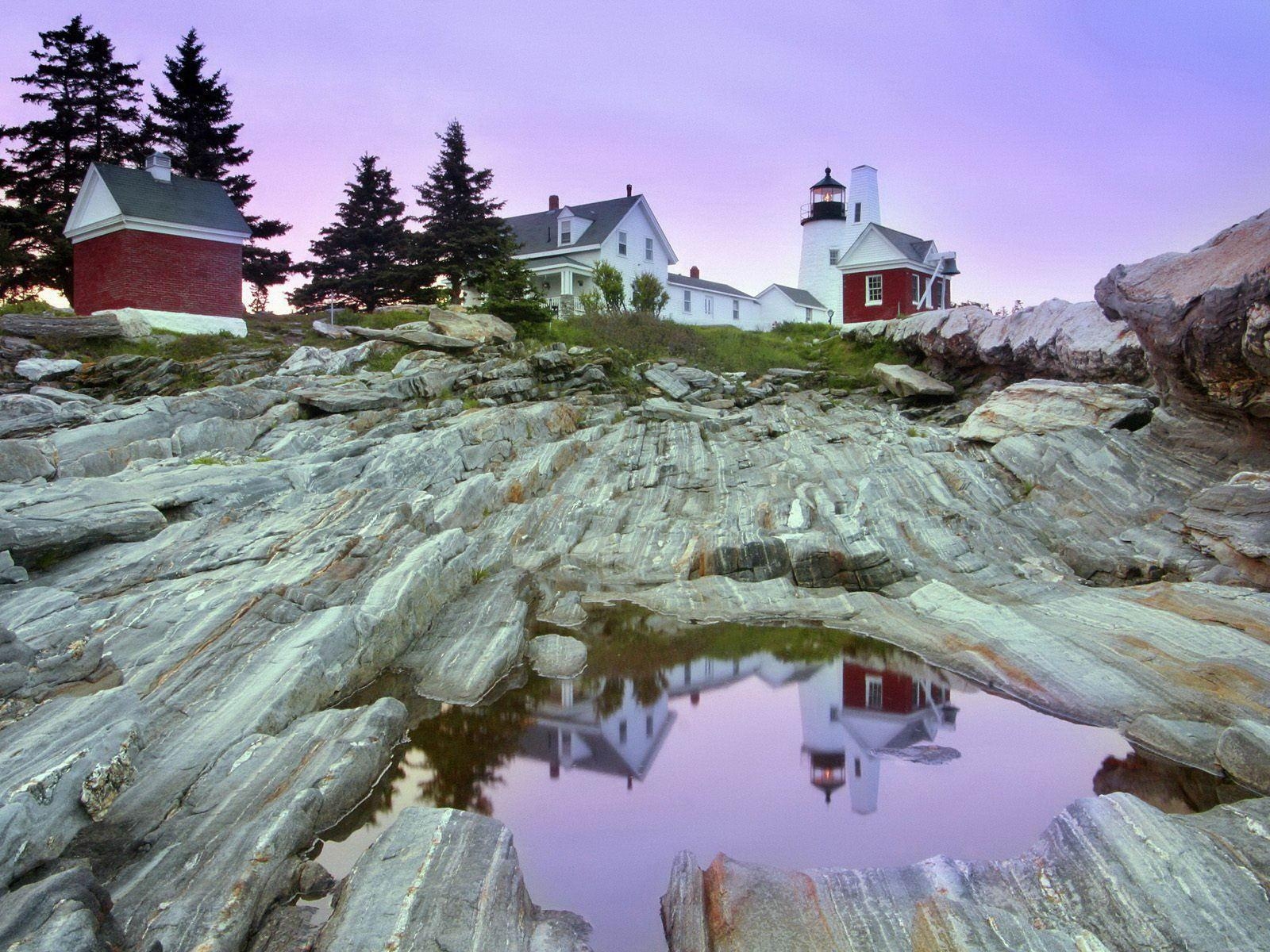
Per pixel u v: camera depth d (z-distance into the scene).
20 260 34.22
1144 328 16.33
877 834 8.44
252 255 44.75
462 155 36.44
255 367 24.44
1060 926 6.11
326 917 6.54
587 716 11.43
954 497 18.50
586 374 27.44
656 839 8.43
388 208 47.00
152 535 12.88
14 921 5.23
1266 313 13.09
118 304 26.86
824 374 31.42
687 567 17.05
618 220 45.81
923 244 43.25
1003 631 12.98
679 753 10.34
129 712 7.91
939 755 10.09
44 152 37.78
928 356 30.61
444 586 14.17
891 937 6.13
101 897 5.90
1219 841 6.59
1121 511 16.75
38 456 16.06
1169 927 5.77
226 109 43.94
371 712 9.90
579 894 7.45
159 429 18.95
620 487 20.89
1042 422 20.59
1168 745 9.77
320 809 7.98
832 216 56.91
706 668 13.20
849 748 10.37
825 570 16.30
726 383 29.52
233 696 9.36
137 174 28.06
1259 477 15.05
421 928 5.96
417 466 19.08
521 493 20.05
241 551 12.77
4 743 6.85
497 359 27.17
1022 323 25.95
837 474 20.23
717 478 21.00
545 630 14.88
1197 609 12.45
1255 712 9.91
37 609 9.28
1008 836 8.33
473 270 35.38
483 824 7.38
